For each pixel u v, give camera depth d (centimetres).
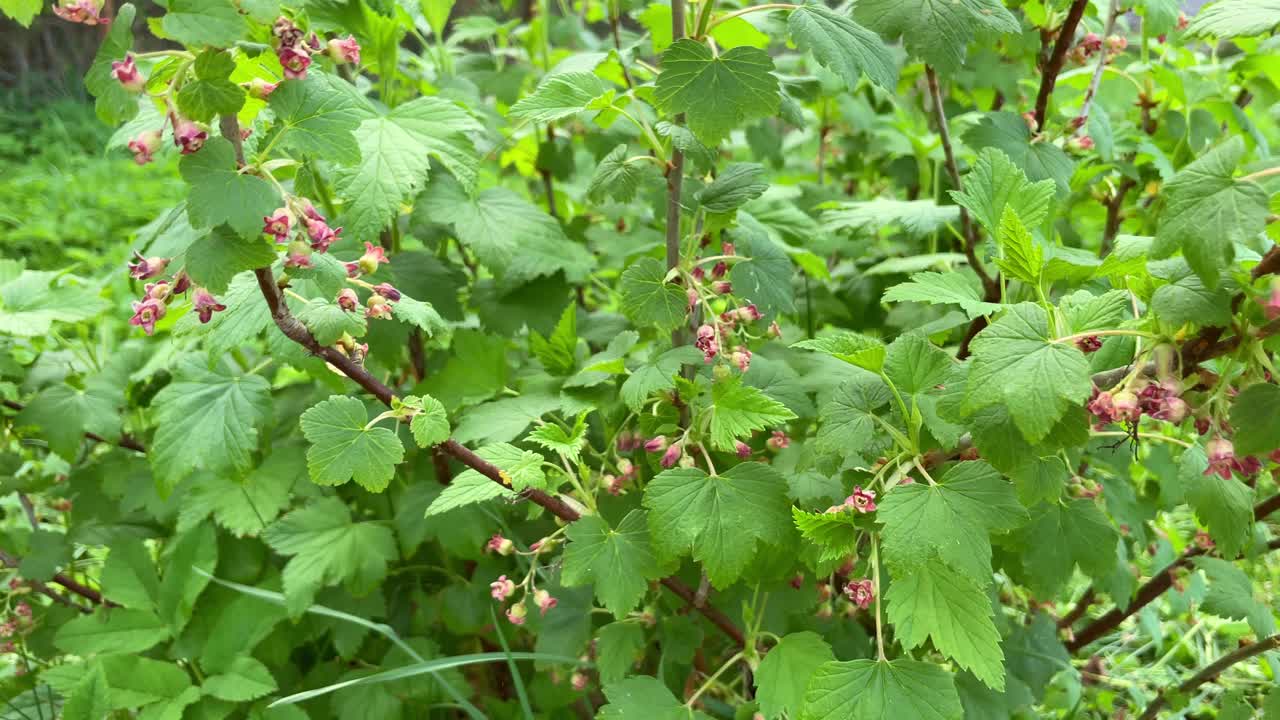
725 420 37
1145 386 29
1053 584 42
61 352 59
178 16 26
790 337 62
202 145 28
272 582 53
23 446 63
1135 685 60
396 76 62
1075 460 43
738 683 52
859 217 59
